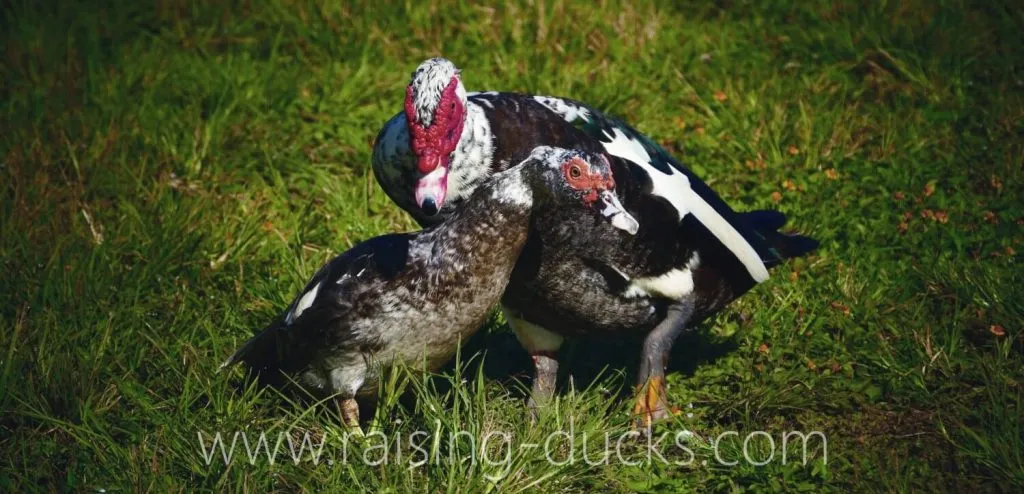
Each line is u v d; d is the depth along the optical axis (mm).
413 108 6133
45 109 10000
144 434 6512
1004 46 10812
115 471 6211
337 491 5996
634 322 6852
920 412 6992
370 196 9180
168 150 9570
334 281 6270
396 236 6406
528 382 7477
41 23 11344
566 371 7543
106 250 8164
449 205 6539
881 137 9891
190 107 10133
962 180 9164
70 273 7758
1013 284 7918
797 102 10250
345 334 6270
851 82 10664
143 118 9922
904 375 7223
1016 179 9062
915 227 8703
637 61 10961
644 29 11281
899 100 10328
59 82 10453
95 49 11031
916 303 7957
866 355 7477
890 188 9188
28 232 8320
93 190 9039
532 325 6973
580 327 6859
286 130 10000
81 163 9258
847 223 8789
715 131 10023
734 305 8055
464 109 6289
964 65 10641
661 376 6805
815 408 7059
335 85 10531
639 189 6574
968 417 6848
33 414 6457
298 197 9359
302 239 8617
